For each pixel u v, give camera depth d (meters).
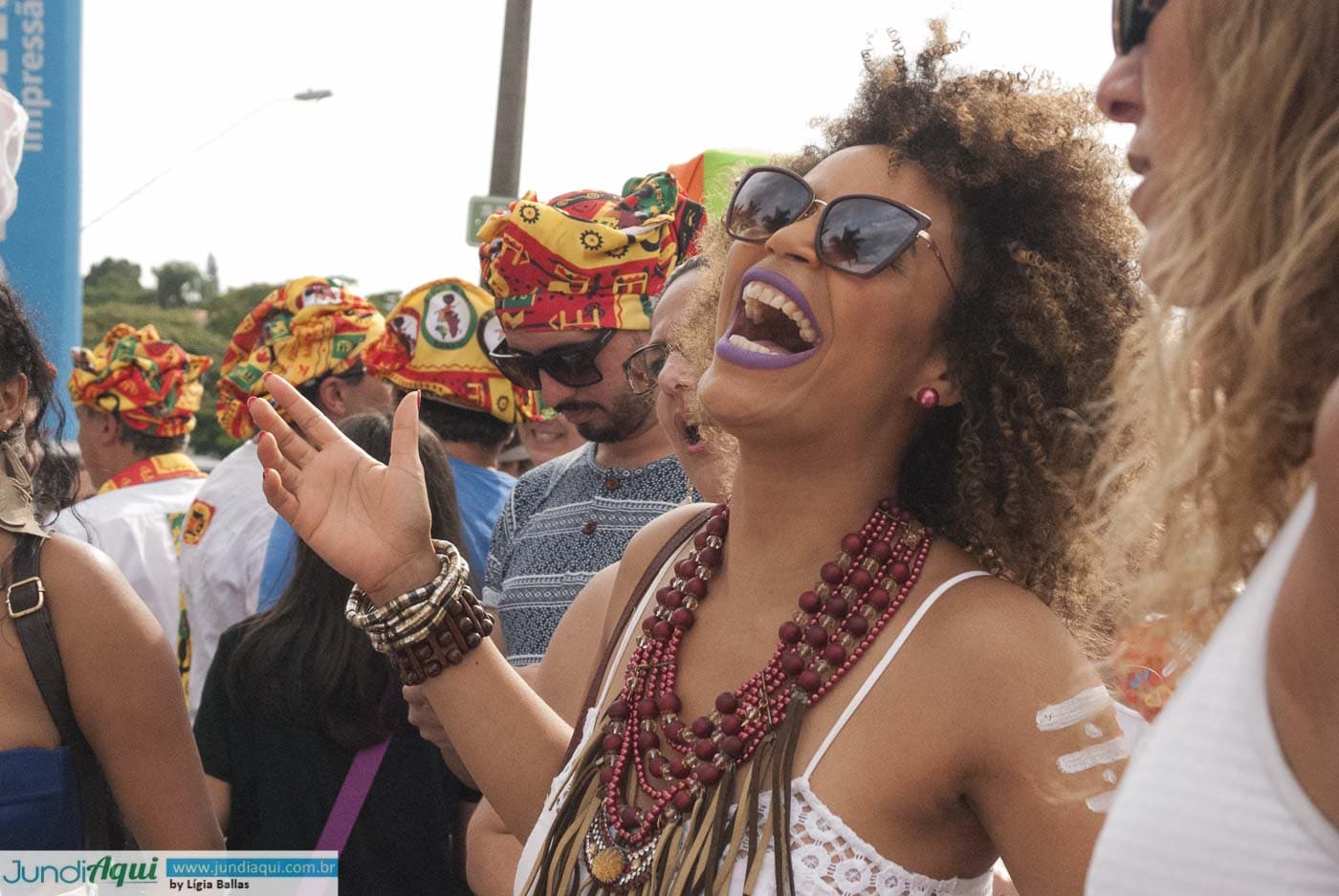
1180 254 0.90
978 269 1.39
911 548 1.38
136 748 2.10
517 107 9.45
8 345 2.16
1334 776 0.78
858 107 1.52
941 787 1.28
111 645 2.06
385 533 1.64
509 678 1.67
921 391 1.40
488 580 2.86
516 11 9.38
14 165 2.90
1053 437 1.40
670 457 2.65
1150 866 0.85
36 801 1.98
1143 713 1.57
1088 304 1.42
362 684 2.55
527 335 2.68
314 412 1.70
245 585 3.59
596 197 2.85
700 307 1.83
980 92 1.43
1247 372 0.86
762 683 1.34
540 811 1.60
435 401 3.60
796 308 1.36
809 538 1.41
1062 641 1.30
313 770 2.57
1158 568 1.01
